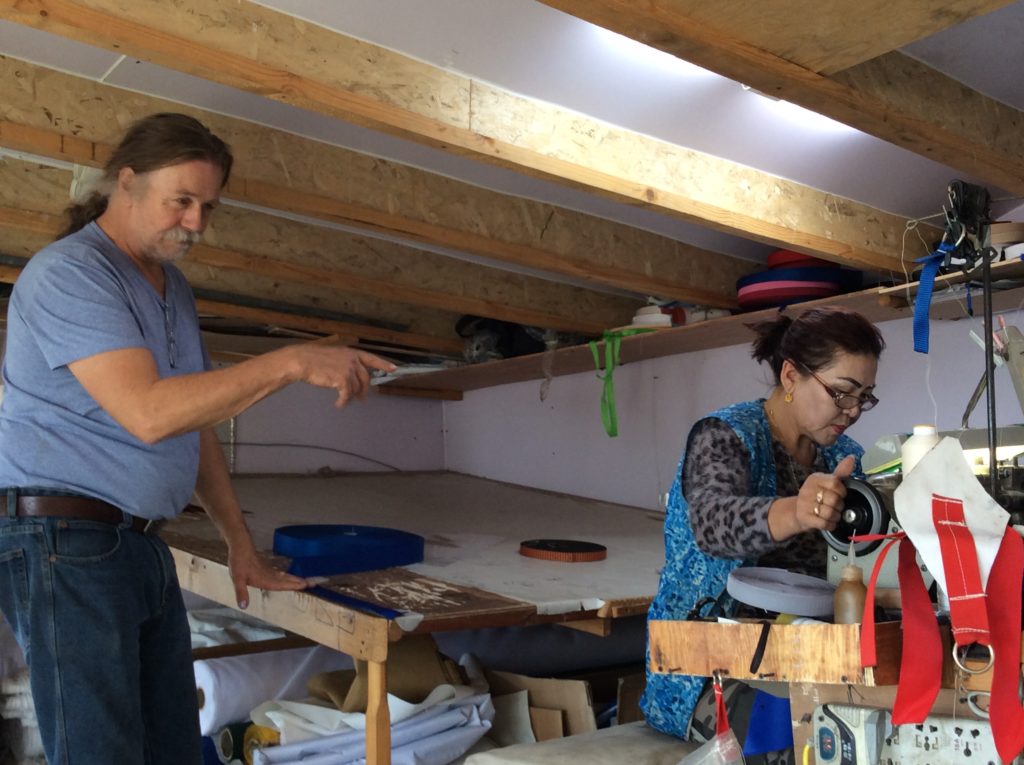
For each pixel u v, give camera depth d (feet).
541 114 9.34
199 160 6.05
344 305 17.11
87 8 7.15
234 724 10.40
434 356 18.67
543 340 16.40
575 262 12.70
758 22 6.86
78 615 5.64
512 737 9.80
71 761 5.49
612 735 6.56
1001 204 11.44
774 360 6.44
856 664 3.69
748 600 4.48
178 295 6.68
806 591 4.41
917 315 5.96
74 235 6.12
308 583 8.27
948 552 3.66
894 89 8.27
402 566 10.10
